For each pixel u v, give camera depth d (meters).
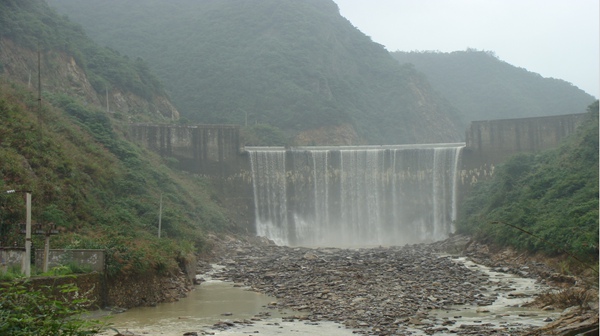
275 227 82.19
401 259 53.31
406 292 36.22
